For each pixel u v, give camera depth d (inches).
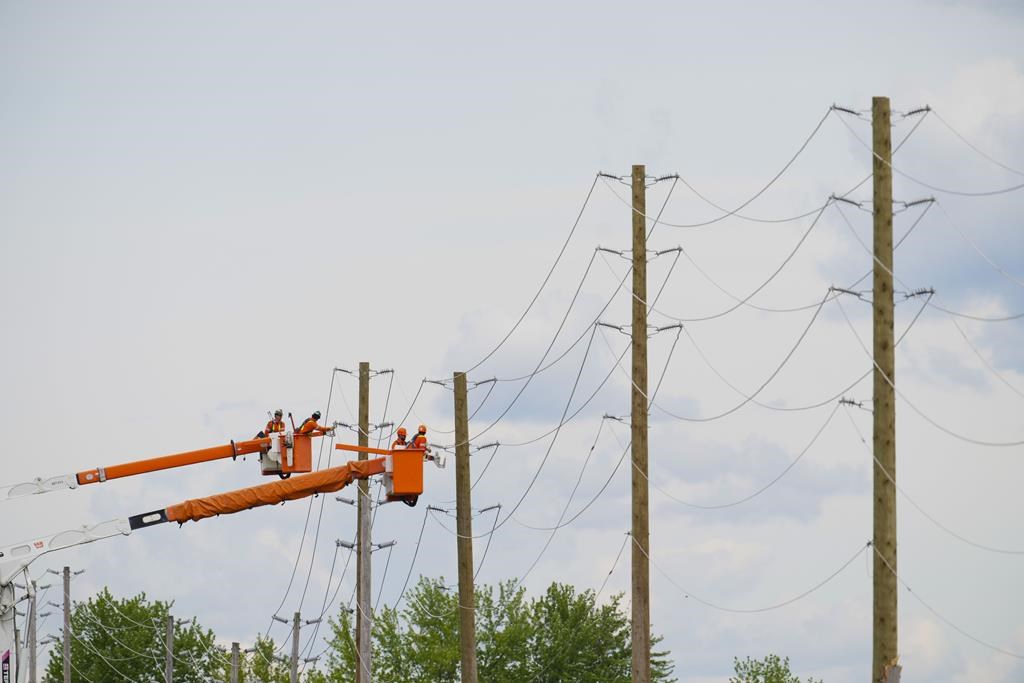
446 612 3447.3
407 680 3356.3
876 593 1184.2
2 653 1572.3
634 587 1501.0
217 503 1684.3
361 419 2468.0
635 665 1487.5
